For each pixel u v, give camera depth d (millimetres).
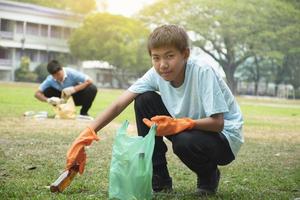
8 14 40906
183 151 2926
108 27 36594
